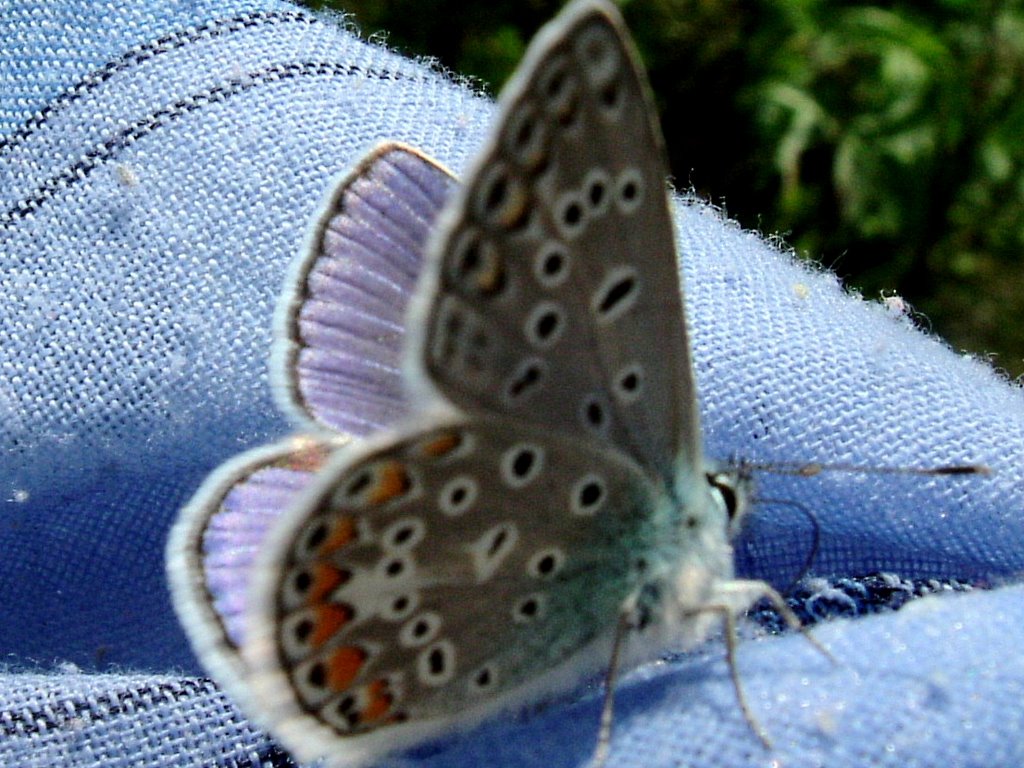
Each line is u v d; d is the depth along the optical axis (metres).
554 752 0.05
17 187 0.07
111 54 0.07
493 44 0.13
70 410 0.07
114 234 0.07
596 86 0.05
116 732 0.06
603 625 0.06
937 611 0.05
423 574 0.05
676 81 0.13
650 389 0.05
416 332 0.05
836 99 0.13
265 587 0.05
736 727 0.05
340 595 0.05
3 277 0.07
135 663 0.07
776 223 0.13
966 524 0.06
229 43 0.07
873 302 0.07
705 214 0.07
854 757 0.05
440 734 0.06
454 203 0.05
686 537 0.06
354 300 0.05
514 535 0.05
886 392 0.06
